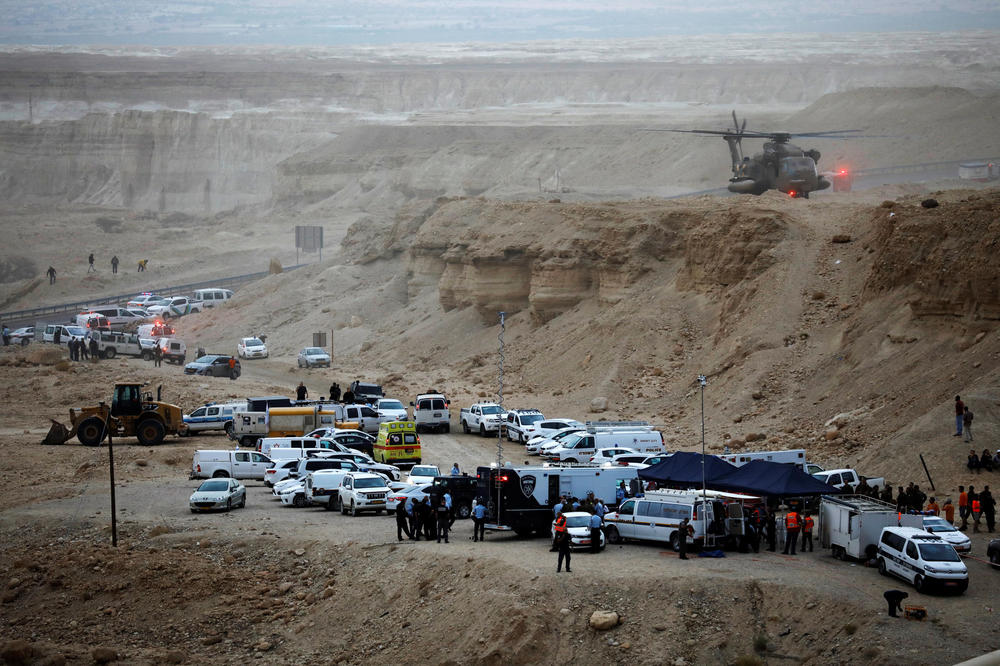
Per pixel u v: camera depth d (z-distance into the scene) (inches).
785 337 5172.2
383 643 2736.2
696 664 2472.9
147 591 3122.5
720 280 5930.1
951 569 2556.6
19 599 3179.1
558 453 4355.3
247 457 4320.9
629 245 6653.5
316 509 3823.8
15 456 4746.6
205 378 6678.2
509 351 6904.5
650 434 4397.1
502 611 2610.7
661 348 5782.5
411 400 6122.1
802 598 2573.8
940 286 4490.7
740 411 4785.9
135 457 4697.3
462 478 3636.8
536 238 7465.6
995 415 3745.1
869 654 2337.6
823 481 3378.4
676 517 2992.1
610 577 2696.9
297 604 3021.7
